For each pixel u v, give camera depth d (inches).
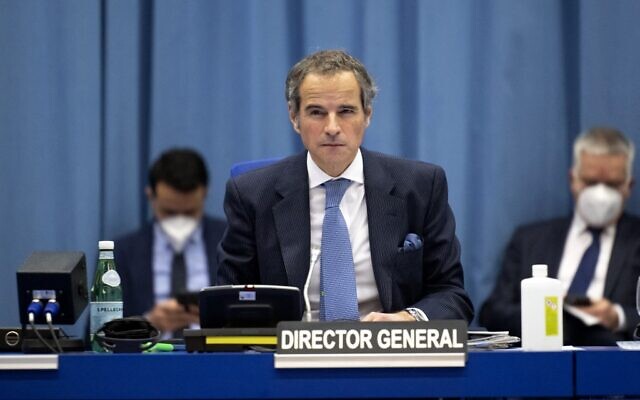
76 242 354.6
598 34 356.5
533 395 165.2
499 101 354.9
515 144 356.5
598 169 339.9
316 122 211.5
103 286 206.5
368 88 215.0
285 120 356.8
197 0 358.0
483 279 353.4
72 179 355.3
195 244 346.0
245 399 165.8
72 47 355.9
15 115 354.9
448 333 166.1
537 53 357.1
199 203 346.0
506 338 191.2
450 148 352.5
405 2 357.4
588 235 341.7
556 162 358.0
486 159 354.9
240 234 222.7
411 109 357.4
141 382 165.9
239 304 182.1
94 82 356.8
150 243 346.3
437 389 165.5
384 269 213.9
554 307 183.0
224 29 357.7
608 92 356.8
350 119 211.5
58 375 166.4
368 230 217.5
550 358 165.5
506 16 355.3
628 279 335.0
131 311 341.7
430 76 352.8
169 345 198.7
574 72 360.8
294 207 219.3
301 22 357.1
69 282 185.8
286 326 167.0
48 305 186.2
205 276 344.2
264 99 356.5
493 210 354.3
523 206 356.5
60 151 355.9
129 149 360.2
